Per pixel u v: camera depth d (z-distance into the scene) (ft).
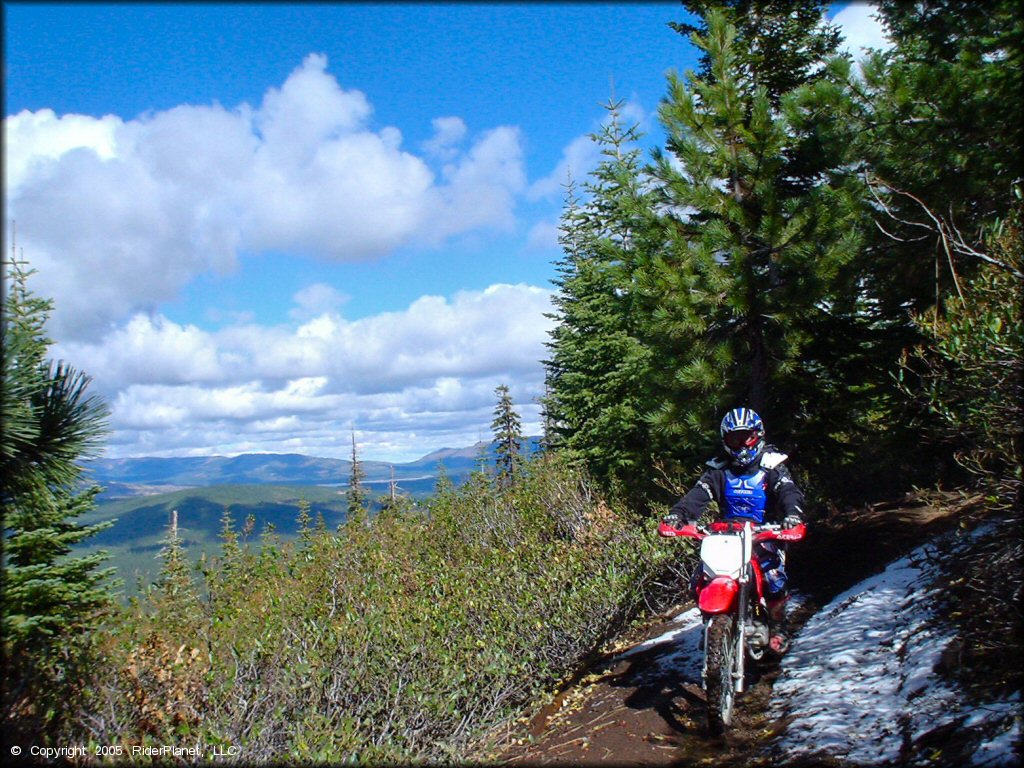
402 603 25.66
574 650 25.26
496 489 46.44
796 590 27.96
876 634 19.22
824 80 32.63
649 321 34.86
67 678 16.47
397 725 19.92
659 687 21.06
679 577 30.78
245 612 22.97
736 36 39.63
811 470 37.68
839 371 35.45
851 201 31.45
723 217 35.04
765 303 33.01
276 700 18.80
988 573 16.29
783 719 16.70
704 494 19.08
